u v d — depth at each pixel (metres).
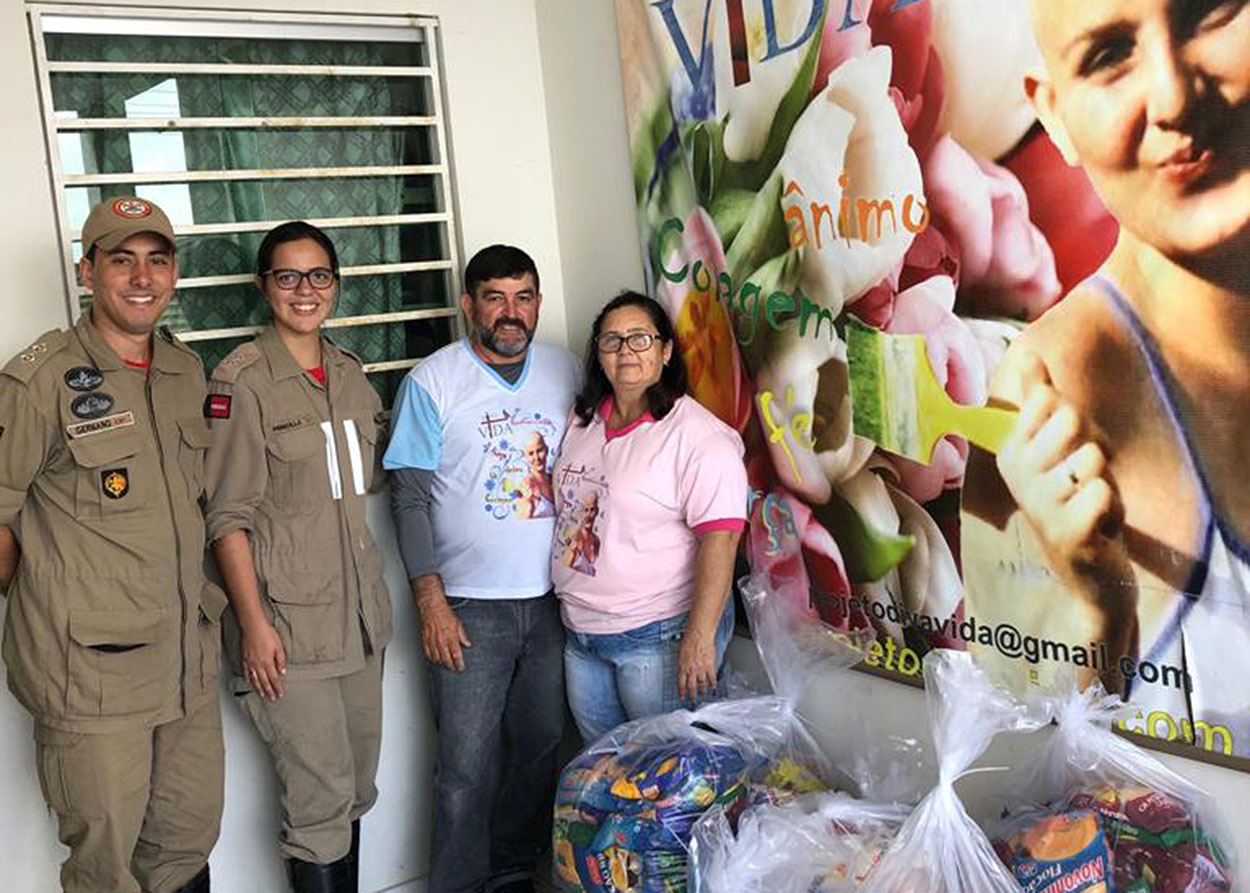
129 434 2.27
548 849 2.92
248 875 2.85
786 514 2.45
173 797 2.43
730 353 2.55
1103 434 1.77
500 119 3.10
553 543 2.58
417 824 3.04
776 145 2.34
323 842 2.57
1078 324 1.79
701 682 2.31
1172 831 1.66
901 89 2.05
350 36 2.97
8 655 2.29
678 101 2.61
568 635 2.61
